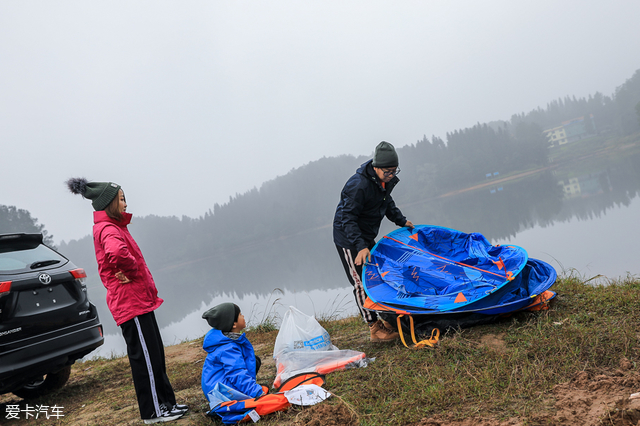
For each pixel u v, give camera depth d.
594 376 2.39
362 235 3.98
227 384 2.77
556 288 4.46
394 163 3.57
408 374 2.89
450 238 4.42
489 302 3.46
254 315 7.35
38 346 3.87
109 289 2.88
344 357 3.40
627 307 3.39
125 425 3.02
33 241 4.35
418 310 3.56
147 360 2.86
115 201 2.97
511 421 2.04
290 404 2.65
